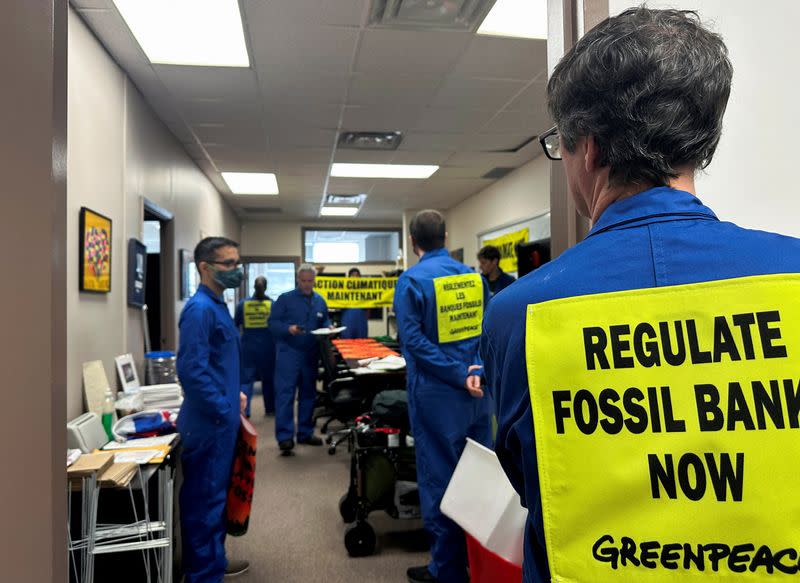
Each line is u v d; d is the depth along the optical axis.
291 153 5.23
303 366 4.28
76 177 2.48
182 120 4.20
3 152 0.66
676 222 0.49
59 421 0.73
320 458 3.97
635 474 0.43
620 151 0.50
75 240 2.45
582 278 0.49
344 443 4.35
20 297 0.67
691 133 0.49
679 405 0.43
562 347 0.47
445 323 1.96
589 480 0.44
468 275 2.05
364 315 6.10
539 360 0.48
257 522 2.82
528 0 2.61
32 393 0.67
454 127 4.51
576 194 0.59
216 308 2.07
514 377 0.51
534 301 0.50
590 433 0.45
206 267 2.09
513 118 4.30
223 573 2.06
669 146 0.49
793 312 0.42
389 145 5.04
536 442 0.47
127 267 3.24
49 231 0.70
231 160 5.46
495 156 5.46
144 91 3.58
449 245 8.73
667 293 0.45
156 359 3.37
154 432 2.21
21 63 0.67
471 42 3.00
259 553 2.46
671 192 0.50
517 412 0.50
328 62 3.23
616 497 0.44
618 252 0.49
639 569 0.42
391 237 10.12
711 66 0.49
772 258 0.45
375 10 2.67
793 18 0.89
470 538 1.19
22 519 0.66
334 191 7.16
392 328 7.77
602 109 0.51
